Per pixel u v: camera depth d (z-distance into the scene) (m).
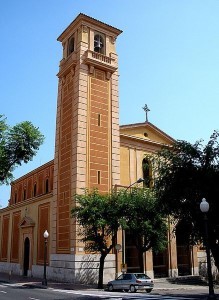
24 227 41.94
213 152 19.02
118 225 26.77
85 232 27.83
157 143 39.88
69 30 38.62
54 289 24.81
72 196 31.36
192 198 19.03
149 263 33.66
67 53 38.38
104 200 27.12
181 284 31.70
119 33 39.25
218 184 18.50
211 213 18.64
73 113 34.19
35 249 38.12
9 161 31.38
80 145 32.47
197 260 37.78
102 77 36.28
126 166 36.62
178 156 19.81
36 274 36.69
